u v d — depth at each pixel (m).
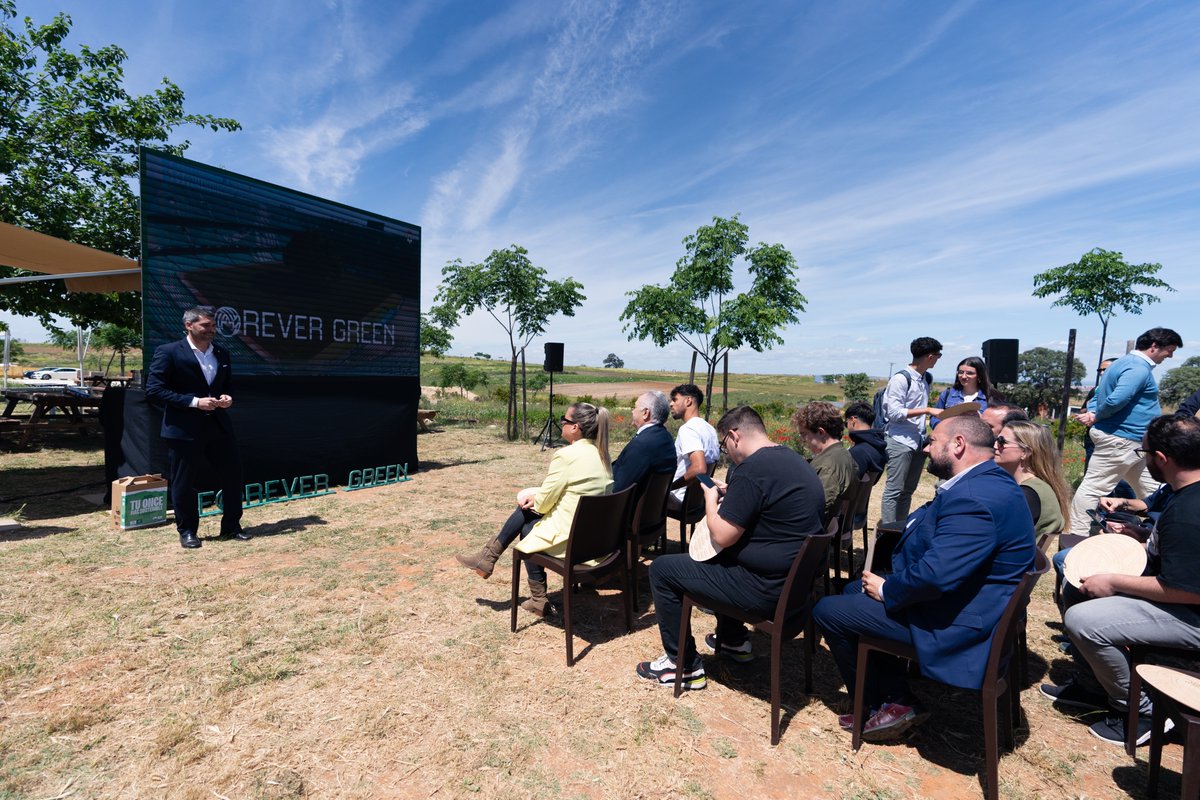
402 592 3.78
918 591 2.04
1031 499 2.97
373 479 7.39
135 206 9.90
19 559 4.04
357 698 2.56
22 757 2.08
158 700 2.47
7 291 9.02
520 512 3.53
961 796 2.08
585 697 2.65
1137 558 2.56
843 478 3.62
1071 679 2.89
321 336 6.73
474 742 2.29
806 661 2.75
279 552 4.47
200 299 5.55
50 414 11.46
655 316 10.70
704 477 2.75
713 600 2.54
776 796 2.05
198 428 4.46
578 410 3.27
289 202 6.34
